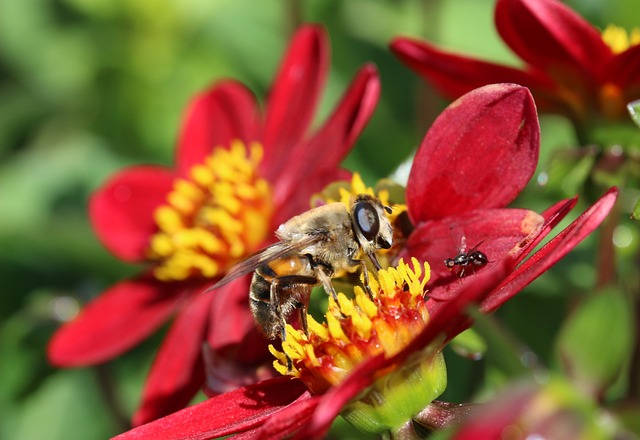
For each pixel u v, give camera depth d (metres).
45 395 0.25
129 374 0.24
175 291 0.22
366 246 0.19
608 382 0.15
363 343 0.18
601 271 0.20
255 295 0.19
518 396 0.15
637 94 0.20
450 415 0.18
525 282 0.17
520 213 0.18
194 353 0.21
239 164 0.22
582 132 0.20
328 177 0.20
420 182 0.18
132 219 0.22
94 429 0.25
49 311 0.23
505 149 0.18
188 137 0.23
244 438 0.18
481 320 0.15
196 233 0.21
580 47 0.19
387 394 0.18
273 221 0.21
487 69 0.20
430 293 0.18
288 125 0.22
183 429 0.18
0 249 0.24
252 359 0.19
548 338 0.21
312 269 0.19
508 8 0.19
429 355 0.17
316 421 0.16
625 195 0.20
